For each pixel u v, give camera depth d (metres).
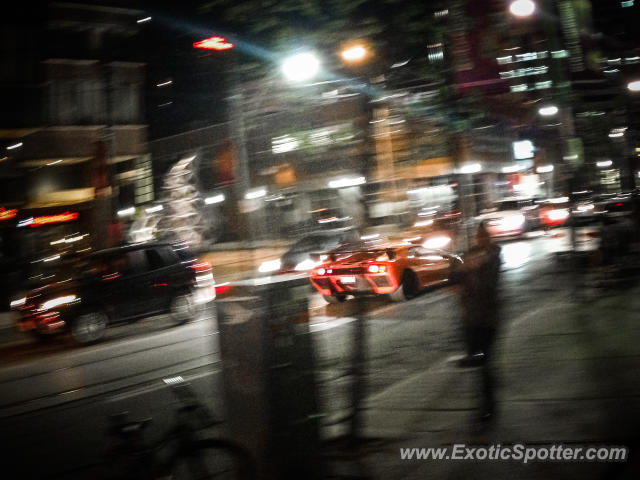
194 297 14.49
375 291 14.14
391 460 5.29
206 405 7.35
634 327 9.18
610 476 4.62
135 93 27.12
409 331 11.02
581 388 6.63
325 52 7.14
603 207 15.98
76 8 26.33
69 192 27.39
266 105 7.20
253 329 4.72
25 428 7.27
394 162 7.65
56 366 10.90
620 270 13.86
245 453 4.71
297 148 7.25
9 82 26.17
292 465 4.73
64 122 27.39
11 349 13.42
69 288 13.02
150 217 26.31
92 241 27.53
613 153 17.88
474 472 4.93
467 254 6.18
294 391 4.83
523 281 15.11
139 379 9.16
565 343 8.61
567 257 15.38
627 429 5.43
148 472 4.38
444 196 15.61
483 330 6.09
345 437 5.80
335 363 8.63
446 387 7.26
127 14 26.70
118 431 4.38
